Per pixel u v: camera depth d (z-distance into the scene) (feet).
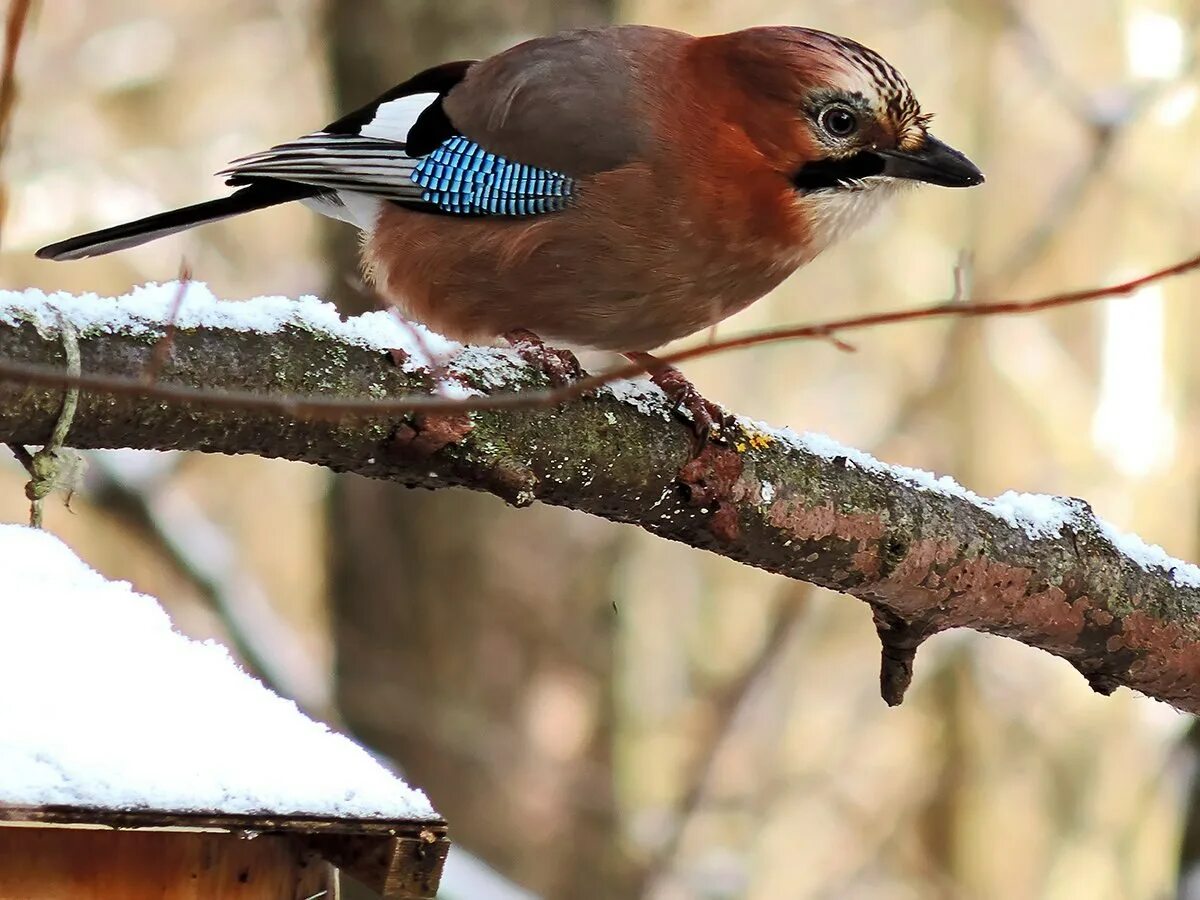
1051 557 21.42
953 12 69.97
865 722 78.23
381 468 17.44
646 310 24.56
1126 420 77.10
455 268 24.58
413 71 36.45
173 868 14.55
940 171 24.26
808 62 23.77
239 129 69.41
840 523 20.24
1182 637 22.16
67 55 65.77
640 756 66.74
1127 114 48.88
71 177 60.29
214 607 41.34
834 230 24.67
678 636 78.89
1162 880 74.08
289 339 16.63
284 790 13.98
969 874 77.56
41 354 15.01
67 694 13.70
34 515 15.39
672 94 23.86
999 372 80.64
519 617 36.78
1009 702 78.48
